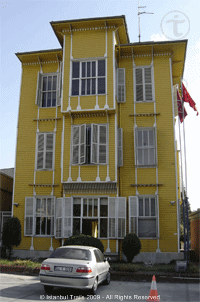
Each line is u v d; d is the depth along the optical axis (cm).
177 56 2069
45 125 2050
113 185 1798
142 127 1930
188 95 1969
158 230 1777
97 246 1482
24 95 2125
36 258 1798
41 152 2009
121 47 1988
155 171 1862
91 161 1798
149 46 1984
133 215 1806
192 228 2531
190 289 1080
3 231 1766
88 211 1834
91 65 1934
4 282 1098
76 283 869
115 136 1839
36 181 1972
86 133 1875
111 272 1366
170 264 1703
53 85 2116
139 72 2016
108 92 1869
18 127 2075
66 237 1798
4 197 2264
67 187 1845
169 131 1908
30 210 1933
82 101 1881
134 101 1973
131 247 1603
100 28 1967
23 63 2181
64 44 1989
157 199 1816
